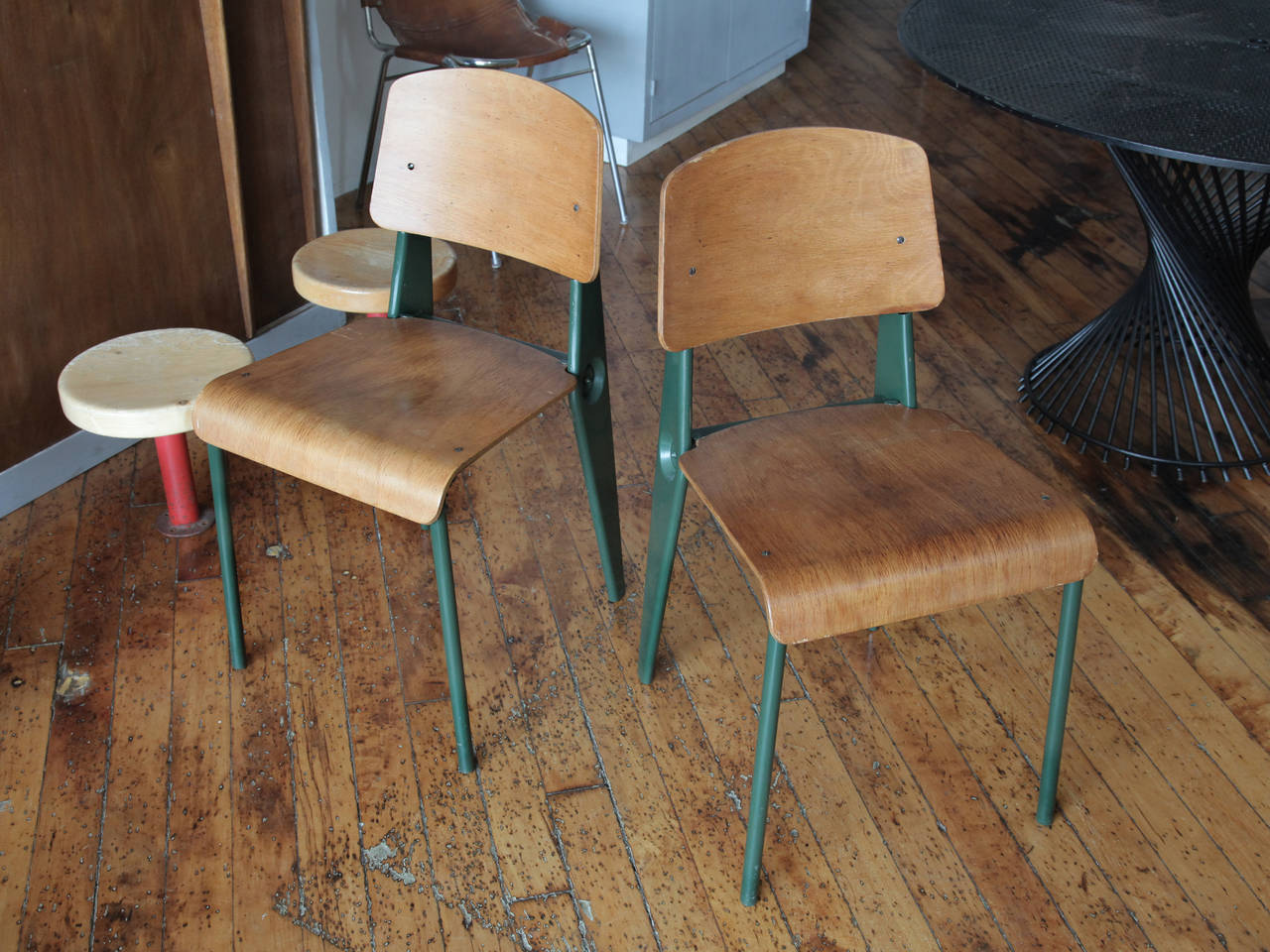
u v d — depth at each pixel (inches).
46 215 77.9
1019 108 71.9
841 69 179.0
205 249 91.4
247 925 57.3
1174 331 94.9
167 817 62.6
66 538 81.4
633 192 139.0
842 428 62.0
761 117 160.6
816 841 62.6
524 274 119.0
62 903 57.9
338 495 87.3
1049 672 73.6
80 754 65.9
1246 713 70.9
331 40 126.5
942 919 58.7
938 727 69.7
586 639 75.2
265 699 69.9
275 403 60.3
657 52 139.2
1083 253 126.6
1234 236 91.8
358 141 135.7
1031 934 58.1
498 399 61.5
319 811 63.3
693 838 62.6
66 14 74.3
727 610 78.2
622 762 66.9
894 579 51.5
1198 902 59.7
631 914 58.6
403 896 59.1
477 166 64.6
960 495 56.1
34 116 74.8
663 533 63.9
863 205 59.8
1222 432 96.3
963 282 119.8
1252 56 81.7
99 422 70.6
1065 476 91.6
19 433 82.0
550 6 138.9
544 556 82.0
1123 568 82.2
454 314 110.9
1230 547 84.6
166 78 82.5
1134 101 72.9
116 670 71.3
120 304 85.9
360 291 79.0
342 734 67.9
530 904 58.9
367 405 60.5
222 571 68.3
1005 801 65.1
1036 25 88.0
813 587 50.6
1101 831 63.5
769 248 58.5
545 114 61.2
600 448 70.0
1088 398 99.7
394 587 78.7
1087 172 146.4
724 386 102.4
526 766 66.4
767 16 162.1
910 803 64.9
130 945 56.2
